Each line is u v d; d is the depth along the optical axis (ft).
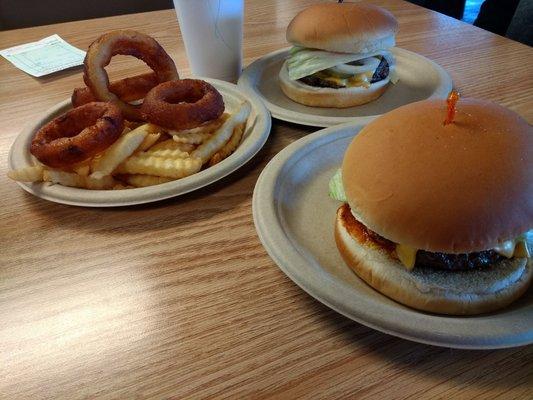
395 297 2.52
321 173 3.65
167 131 3.74
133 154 3.59
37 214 3.49
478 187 2.32
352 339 2.44
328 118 4.28
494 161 2.39
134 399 2.19
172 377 2.28
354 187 2.65
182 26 5.15
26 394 2.24
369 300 2.35
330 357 2.35
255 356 2.37
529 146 2.50
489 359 2.28
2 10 9.86
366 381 2.22
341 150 3.79
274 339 2.46
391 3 7.82
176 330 2.54
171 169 3.48
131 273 2.93
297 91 4.91
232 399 2.17
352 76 4.88
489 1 8.87
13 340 2.52
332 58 4.79
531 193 2.36
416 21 7.03
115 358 2.39
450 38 6.39
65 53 6.49
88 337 2.52
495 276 2.43
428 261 2.46
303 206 3.37
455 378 2.20
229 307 2.67
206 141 3.76
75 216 3.45
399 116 2.81
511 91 4.88
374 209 2.49
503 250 2.45
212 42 5.13
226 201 3.53
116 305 2.71
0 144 4.42
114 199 3.37
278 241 2.73
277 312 2.62
